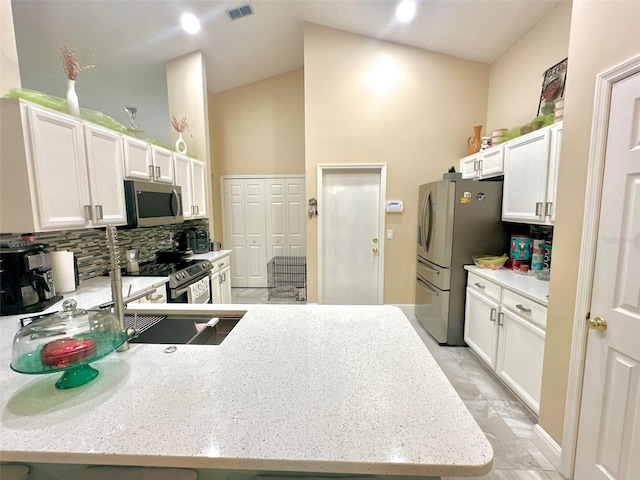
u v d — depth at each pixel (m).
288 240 5.11
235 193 5.05
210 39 3.46
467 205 2.75
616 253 1.20
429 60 3.50
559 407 1.53
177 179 3.10
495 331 2.29
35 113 1.58
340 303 3.98
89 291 2.03
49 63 3.45
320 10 3.21
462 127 3.56
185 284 2.66
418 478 0.74
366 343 1.14
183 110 3.73
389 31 3.33
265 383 0.88
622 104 1.17
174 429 0.69
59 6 2.66
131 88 4.26
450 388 0.85
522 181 2.37
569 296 1.45
